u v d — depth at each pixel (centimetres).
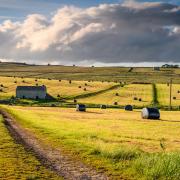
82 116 7931
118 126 5809
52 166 2441
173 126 5988
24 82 19000
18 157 2636
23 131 4353
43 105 12712
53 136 3972
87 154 2889
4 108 9200
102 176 2222
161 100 13762
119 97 14562
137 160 2483
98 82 19312
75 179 2128
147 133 4916
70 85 17900
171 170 2214
